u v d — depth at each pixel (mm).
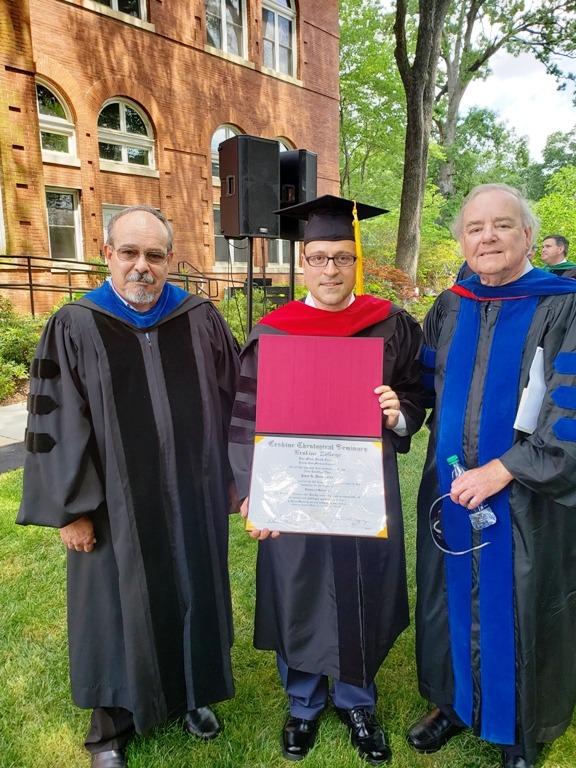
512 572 1781
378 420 1819
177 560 1989
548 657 1862
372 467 1807
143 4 11617
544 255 6973
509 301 1824
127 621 1889
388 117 25156
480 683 1879
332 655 2012
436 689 2051
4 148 8859
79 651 1942
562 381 1675
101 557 1914
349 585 1981
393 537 2035
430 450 2041
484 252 1781
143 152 12125
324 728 2158
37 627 2713
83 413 1872
